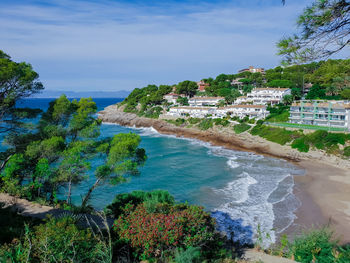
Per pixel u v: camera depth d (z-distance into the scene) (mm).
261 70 163500
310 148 54125
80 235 9023
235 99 110062
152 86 156625
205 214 12977
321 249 11172
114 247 10914
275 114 78562
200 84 147250
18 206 17656
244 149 66812
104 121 130125
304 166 48312
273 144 61000
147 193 22453
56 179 21188
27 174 22234
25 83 19484
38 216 15719
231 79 147750
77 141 22078
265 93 101500
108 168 20594
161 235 10906
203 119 89625
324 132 55219
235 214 26000
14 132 21234
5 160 21016
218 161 52312
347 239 20156
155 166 47812
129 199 20875
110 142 22766
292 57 6914
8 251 7547
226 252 12758
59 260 7148
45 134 22344
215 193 32875
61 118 23500
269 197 30938
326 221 24094
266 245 19266
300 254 11609
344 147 50344
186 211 12852
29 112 21625
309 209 27078
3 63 18125
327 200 29812
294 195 31641
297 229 22406
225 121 80875
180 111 103688
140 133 96188
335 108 62719
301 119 68938
